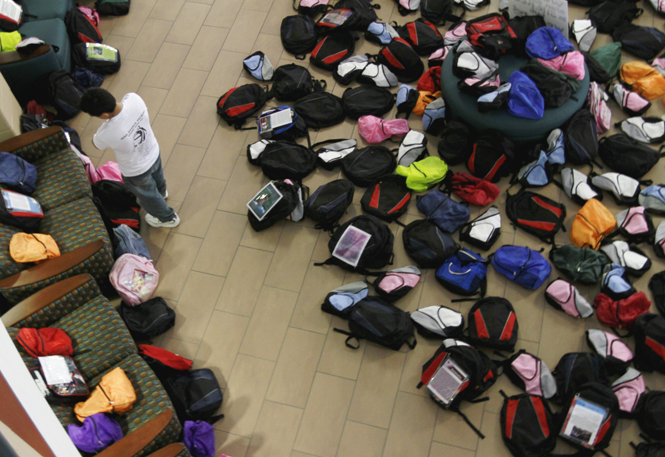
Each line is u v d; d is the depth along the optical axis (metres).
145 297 3.58
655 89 4.25
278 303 3.61
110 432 2.78
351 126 4.32
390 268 3.70
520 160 4.03
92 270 3.39
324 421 3.22
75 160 3.77
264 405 3.29
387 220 3.86
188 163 4.22
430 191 3.89
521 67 4.04
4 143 3.70
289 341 3.48
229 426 3.22
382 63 4.53
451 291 3.56
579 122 3.93
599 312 3.43
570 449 3.09
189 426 3.05
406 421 3.20
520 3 4.27
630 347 3.35
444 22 4.82
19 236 3.29
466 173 4.03
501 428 3.13
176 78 4.68
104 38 4.96
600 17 4.65
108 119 2.88
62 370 2.91
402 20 4.86
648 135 4.04
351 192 3.88
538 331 3.45
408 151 4.04
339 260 3.65
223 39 4.88
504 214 3.86
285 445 3.16
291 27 4.75
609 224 3.63
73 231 3.48
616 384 3.19
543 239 3.73
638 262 3.53
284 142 4.12
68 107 4.34
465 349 3.17
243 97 4.37
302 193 3.95
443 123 4.17
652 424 3.05
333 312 3.51
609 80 4.34
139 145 3.07
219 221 3.96
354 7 4.81
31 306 3.09
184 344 3.50
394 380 3.32
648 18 4.71
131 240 3.69
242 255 3.81
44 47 4.18
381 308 3.44
